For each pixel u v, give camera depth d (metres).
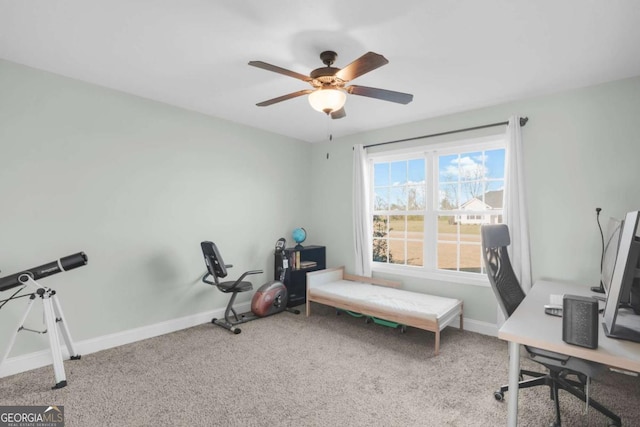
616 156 2.63
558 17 1.80
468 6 1.71
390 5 1.71
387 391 2.20
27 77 2.47
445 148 3.63
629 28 1.89
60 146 2.63
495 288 1.99
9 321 2.42
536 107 3.02
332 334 3.27
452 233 3.69
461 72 2.52
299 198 4.82
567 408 2.01
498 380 2.36
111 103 2.91
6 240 2.39
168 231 3.33
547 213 2.96
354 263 4.44
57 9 1.76
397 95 2.13
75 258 2.42
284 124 4.04
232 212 3.93
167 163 3.31
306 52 2.23
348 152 4.52
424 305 3.12
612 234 2.07
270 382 2.31
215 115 3.69
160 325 3.25
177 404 2.04
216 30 1.97
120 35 2.03
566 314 1.33
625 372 2.48
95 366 2.54
